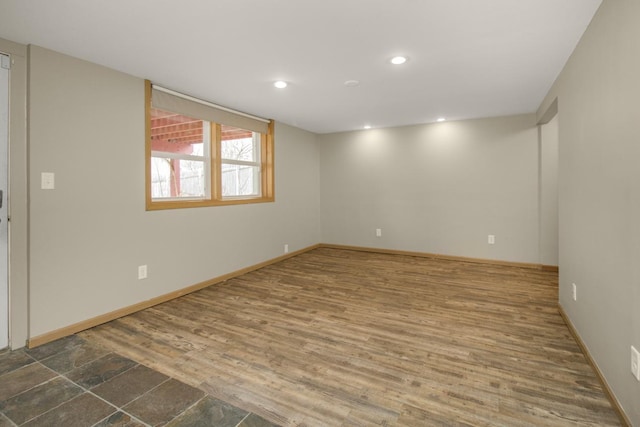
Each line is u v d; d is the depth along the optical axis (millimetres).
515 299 3379
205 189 4016
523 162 4641
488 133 4832
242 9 1922
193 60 2670
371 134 5719
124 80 2953
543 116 3926
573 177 2490
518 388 1895
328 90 3465
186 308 3174
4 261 2293
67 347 2398
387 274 4367
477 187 4945
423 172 5324
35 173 2385
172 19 2029
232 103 3965
